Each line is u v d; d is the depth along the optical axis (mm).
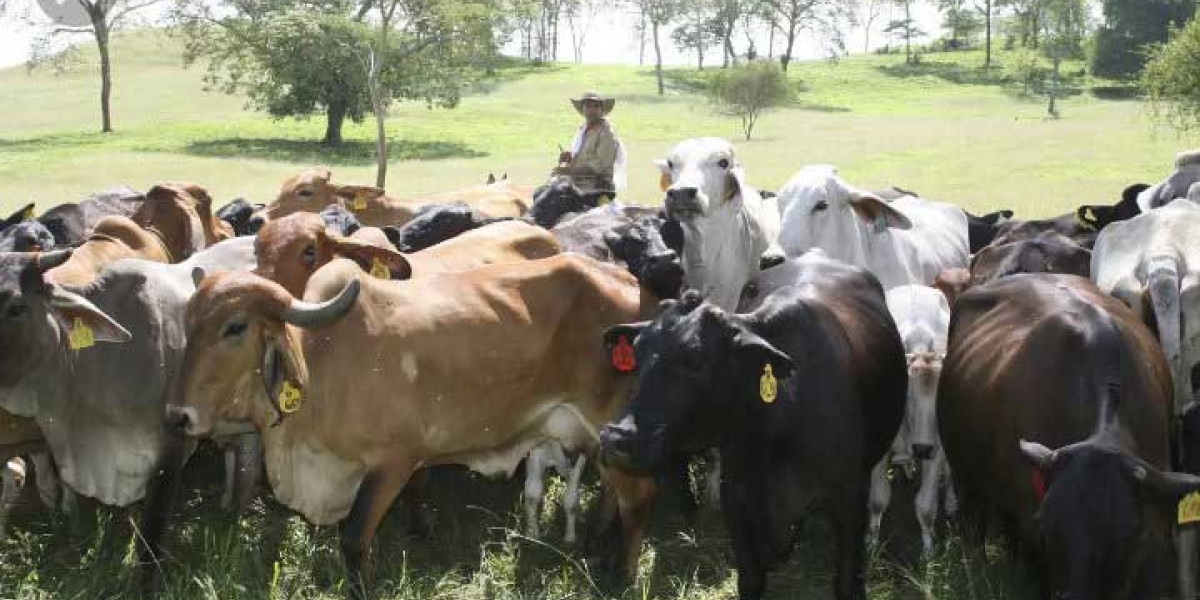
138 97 73750
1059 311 6621
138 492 7340
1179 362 7305
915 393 7668
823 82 95562
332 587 7039
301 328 6363
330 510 6719
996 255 9352
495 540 8047
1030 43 124750
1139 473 5246
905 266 10000
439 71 52438
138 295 7398
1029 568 6594
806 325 6648
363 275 6676
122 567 7137
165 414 5969
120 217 9031
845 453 6539
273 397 6184
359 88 51406
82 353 7164
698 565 7629
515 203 13391
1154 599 5438
